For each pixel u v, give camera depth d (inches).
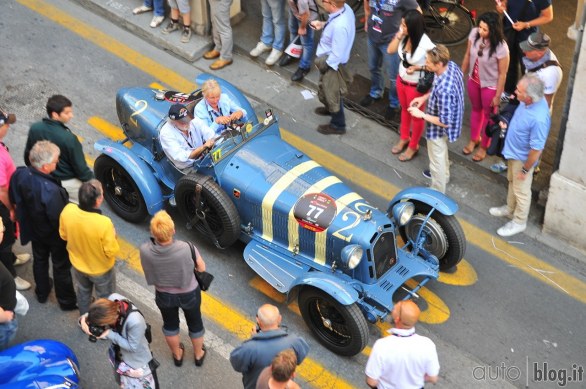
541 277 313.1
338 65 347.6
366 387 268.7
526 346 286.5
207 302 294.2
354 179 353.7
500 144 324.5
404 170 359.6
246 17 435.8
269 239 292.4
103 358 270.7
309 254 283.6
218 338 281.4
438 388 270.7
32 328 277.7
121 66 404.2
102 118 371.9
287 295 274.7
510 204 331.6
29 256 302.8
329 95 354.9
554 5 447.2
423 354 217.5
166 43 415.2
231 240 293.9
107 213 325.1
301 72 401.1
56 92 382.6
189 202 299.4
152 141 309.9
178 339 263.4
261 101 393.1
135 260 307.6
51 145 249.6
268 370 204.7
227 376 268.7
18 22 422.3
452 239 293.4
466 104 393.1
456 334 289.0
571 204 311.3
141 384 235.9
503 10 352.8
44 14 429.4
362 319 259.1
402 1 343.9
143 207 307.9
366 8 369.1
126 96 323.3
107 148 304.5
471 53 334.3
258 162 294.2
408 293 285.1
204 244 315.6
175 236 317.4
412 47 323.9
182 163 294.2
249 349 215.9
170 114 286.4
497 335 289.4
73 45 412.5
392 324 287.9
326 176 293.0
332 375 271.6
